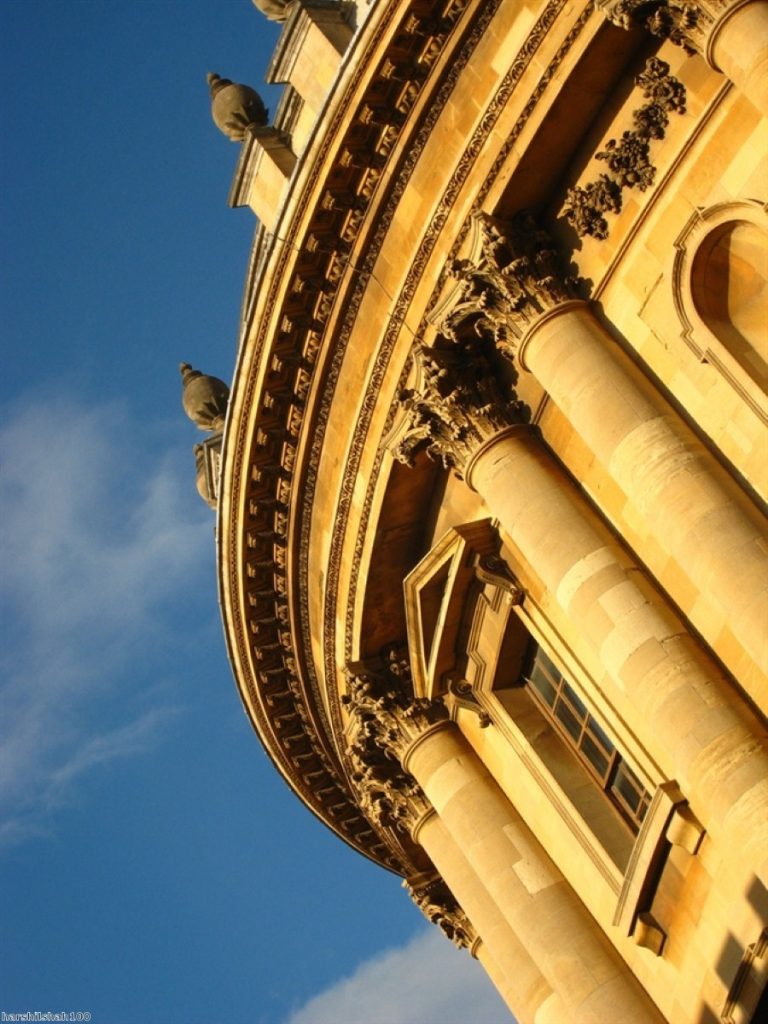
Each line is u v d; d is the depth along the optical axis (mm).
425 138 28500
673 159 25484
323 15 32250
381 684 33125
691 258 25047
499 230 27141
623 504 26391
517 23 26766
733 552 23031
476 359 28625
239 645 36594
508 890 29750
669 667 24562
